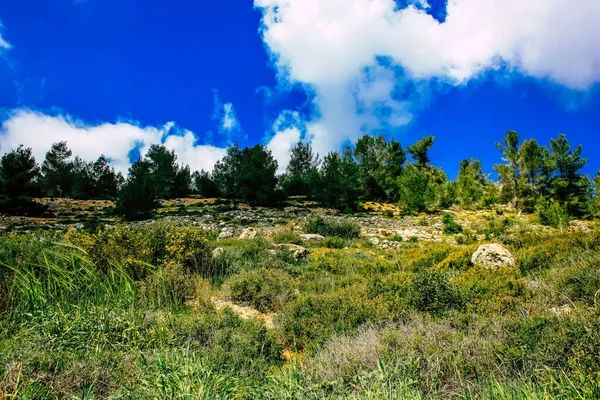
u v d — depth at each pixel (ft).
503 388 8.91
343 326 16.14
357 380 9.88
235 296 23.34
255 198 160.45
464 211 137.08
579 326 10.60
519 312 14.90
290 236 53.06
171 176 204.95
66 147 221.25
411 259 35.35
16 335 12.20
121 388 9.14
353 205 139.95
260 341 15.56
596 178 129.90
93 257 24.03
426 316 16.02
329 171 146.30
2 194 130.21
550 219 77.41
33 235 26.50
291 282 25.46
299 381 9.78
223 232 68.03
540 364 9.77
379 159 173.47
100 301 16.42
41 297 15.34
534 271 24.63
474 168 195.52
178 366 9.80
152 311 16.98
